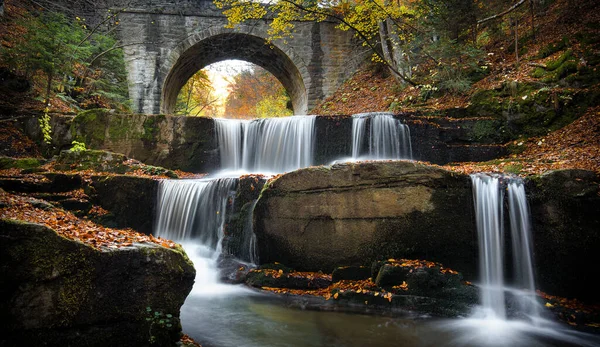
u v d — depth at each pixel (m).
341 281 7.63
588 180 7.00
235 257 8.99
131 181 9.45
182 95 35.38
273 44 21.59
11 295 3.38
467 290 6.75
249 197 9.09
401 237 7.60
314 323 6.04
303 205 8.11
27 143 12.35
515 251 7.30
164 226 9.59
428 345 5.34
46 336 3.49
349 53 22.22
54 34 13.59
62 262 3.61
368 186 7.73
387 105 17.48
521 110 11.73
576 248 6.88
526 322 6.34
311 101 21.86
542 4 15.82
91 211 8.91
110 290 3.86
